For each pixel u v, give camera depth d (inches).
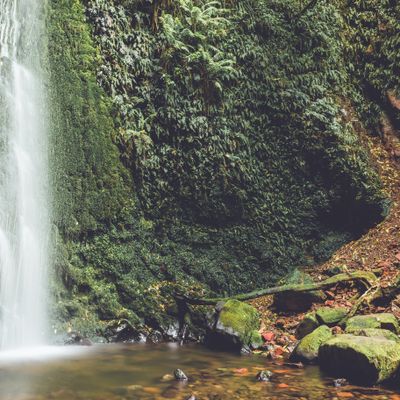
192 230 314.5
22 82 290.2
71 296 274.4
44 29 303.7
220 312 261.3
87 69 306.8
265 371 191.8
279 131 342.6
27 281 268.2
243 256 321.1
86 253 285.3
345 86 383.9
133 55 319.6
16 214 273.0
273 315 285.4
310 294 280.2
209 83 329.1
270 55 354.9
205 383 182.9
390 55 397.4
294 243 332.5
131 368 205.9
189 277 305.4
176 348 253.9
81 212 288.5
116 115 307.0
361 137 369.4
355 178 335.9
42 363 213.2
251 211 327.0
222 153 322.0
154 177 309.3
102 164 298.4
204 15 333.1
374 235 330.6
